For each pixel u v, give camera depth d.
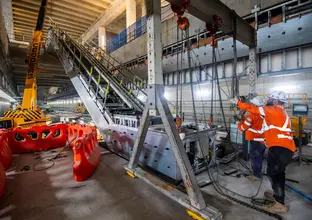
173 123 2.36
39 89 40.88
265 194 2.56
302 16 5.05
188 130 3.41
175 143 2.26
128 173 3.30
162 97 2.42
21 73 15.91
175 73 11.29
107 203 2.40
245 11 6.20
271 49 6.99
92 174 3.32
